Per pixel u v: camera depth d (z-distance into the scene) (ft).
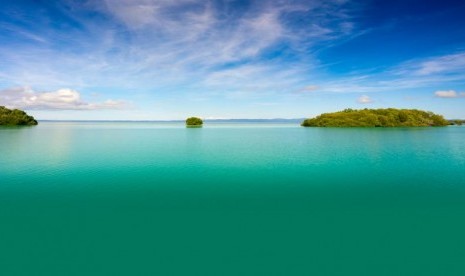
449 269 34.42
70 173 80.79
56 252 38.01
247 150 129.90
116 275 33.42
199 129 334.85
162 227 45.24
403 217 48.98
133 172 82.07
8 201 56.34
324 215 49.78
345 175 78.38
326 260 36.22
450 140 173.37
